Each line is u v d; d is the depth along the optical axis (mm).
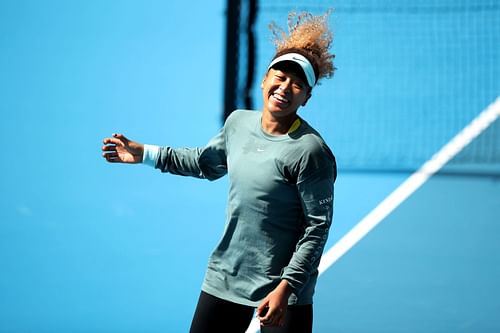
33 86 34375
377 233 25047
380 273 22344
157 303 20688
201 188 28531
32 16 39094
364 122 33188
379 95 34750
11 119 31969
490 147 31312
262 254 12828
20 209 26141
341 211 26656
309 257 12336
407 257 23438
